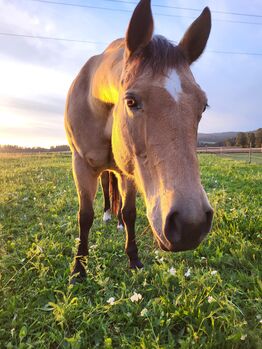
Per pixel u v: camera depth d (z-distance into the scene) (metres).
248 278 1.25
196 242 0.70
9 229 1.98
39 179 4.09
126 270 1.43
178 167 0.73
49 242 1.66
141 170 0.86
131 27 0.89
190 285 1.19
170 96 0.78
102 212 2.41
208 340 0.90
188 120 0.77
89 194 1.45
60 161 8.17
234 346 0.88
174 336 0.96
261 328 0.95
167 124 0.76
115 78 1.12
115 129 1.08
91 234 1.89
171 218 0.70
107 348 0.91
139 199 2.72
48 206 2.54
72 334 1.01
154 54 0.84
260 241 1.62
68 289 1.17
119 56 1.17
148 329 0.95
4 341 0.96
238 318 1.00
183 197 0.69
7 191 3.13
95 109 1.33
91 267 1.44
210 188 3.14
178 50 0.88
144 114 0.81
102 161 1.42
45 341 0.96
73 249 1.50
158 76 0.81
